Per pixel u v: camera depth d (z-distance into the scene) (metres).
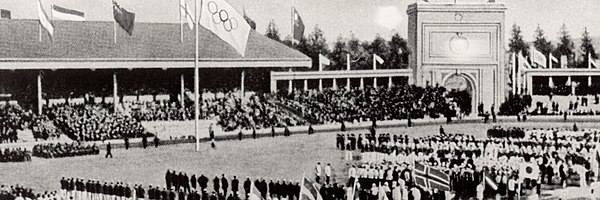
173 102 52.91
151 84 53.25
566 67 59.22
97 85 51.56
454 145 37.72
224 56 52.47
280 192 29.45
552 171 31.91
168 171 31.83
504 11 59.03
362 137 47.06
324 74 58.94
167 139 47.34
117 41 51.50
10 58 45.62
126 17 46.50
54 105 49.53
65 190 30.77
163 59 50.41
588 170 32.34
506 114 57.75
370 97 56.94
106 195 29.80
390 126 52.59
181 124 49.91
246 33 43.03
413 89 57.66
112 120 48.34
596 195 29.14
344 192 28.84
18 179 35.22
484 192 29.92
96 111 49.44
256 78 57.12
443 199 26.78
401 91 57.59
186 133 48.88
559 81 60.03
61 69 50.34
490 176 28.23
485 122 54.22
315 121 53.88
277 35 57.88
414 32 59.44
